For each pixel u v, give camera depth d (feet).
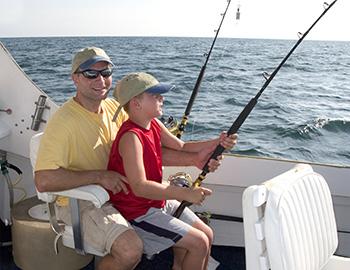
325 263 4.73
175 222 5.77
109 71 5.97
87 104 6.02
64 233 5.97
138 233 5.86
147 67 20.88
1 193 8.60
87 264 7.48
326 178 7.87
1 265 7.47
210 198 8.42
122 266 5.43
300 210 4.11
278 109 24.38
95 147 6.01
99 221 5.61
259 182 8.05
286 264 3.79
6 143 8.43
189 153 6.69
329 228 4.69
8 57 8.19
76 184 5.44
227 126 20.11
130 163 5.54
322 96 26.16
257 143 21.15
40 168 5.54
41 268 7.04
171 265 7.75
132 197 5.82
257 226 3.76
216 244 8.41
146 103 5.66
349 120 22.66
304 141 21.57
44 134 5.71
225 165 8.06
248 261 3.88
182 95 20.51
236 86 23.36
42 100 8.15
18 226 7.01
